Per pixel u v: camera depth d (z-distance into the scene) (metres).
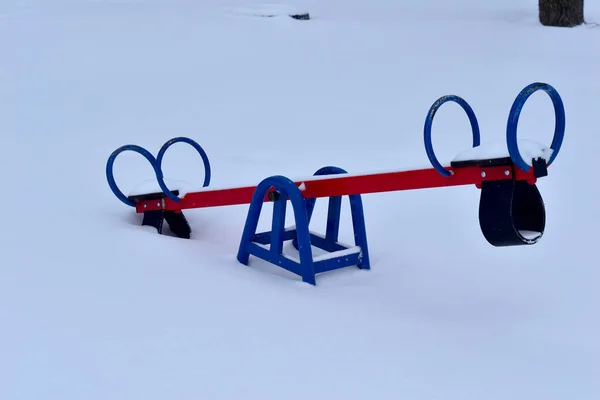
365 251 3.14
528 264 3.18
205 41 9.80
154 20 11.54
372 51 9.24
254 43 9.74
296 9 12.52
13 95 6.63
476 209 3.93
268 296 2.65
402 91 7.02
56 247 2.97
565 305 2.72
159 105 6.45
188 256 3.02
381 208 4.00
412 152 5.04
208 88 7.18
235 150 5.15
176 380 1.99
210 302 2.53
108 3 14.13
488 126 5.58
